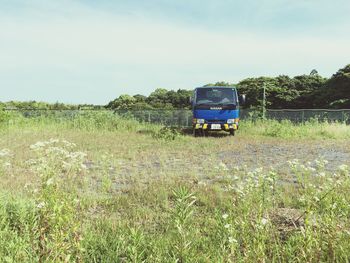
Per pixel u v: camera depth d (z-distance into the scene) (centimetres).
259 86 4575
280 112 2575
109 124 2227
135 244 344
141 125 2372
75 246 349
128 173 852
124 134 1867
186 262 341
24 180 711
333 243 353
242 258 355
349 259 351
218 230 426
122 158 1091
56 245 325
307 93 4528
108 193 661
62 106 4281
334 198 488
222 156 1149
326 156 1166
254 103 4528
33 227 368
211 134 2009
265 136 1948
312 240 346
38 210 405
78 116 2353
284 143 1576
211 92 1900
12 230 426
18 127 2106
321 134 1994
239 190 490
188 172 846
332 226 370
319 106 4316
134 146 1359
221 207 546
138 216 515
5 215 457
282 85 4706
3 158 973
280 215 500
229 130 1916
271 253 381
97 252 380
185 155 1163
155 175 823
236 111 1873
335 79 4116
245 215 417
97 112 2345
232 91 1908
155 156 1137
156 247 376
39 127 2123
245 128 2222
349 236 371
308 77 4897
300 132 2017
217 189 646
